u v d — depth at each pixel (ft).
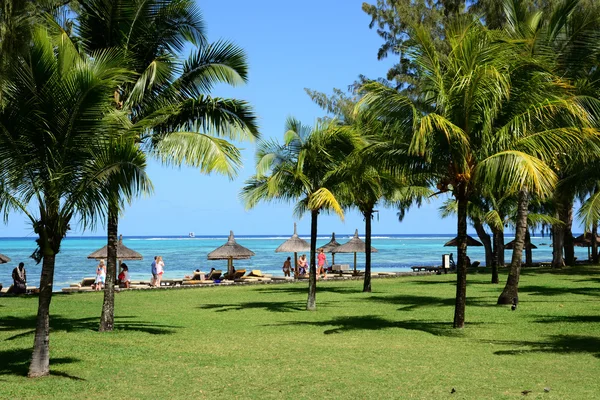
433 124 42.86
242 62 50.06
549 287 84.48
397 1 111.86
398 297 75.46
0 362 34.50
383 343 40.27
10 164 29.94
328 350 37.55
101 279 95.25
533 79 42.55
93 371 31.60
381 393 26.18
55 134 30.09
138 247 431.84
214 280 110.93
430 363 32.96
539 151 42.60
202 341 41.65
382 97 45.32
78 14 50.34
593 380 28.22
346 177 61.41
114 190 31.30
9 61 28.96
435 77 45.78
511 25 63.77
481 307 61.72
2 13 30.17
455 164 44.78
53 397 26.16
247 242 634.02
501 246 154.30
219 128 50.44
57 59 29.60
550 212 124.98
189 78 50.06
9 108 29.25
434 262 224.12
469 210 94.84
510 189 42.47
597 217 65.05
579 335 42.52
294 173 59.98
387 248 423.23
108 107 32.22
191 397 25.99
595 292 77.00
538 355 35.06
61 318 56.49
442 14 107.55
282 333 45.37
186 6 49.44
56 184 30.22
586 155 56.18
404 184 67.62
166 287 95.55
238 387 27.73
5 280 156.76
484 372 30.37
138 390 27.37
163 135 44.80
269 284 105.40
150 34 49.57
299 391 26.78
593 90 53.62
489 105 42.29
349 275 127.34
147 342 41.37
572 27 58.70
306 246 125.39
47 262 31.22
